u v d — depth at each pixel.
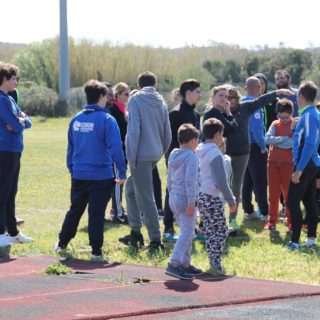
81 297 9.32
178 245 10.84
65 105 63.34
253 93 15.83
